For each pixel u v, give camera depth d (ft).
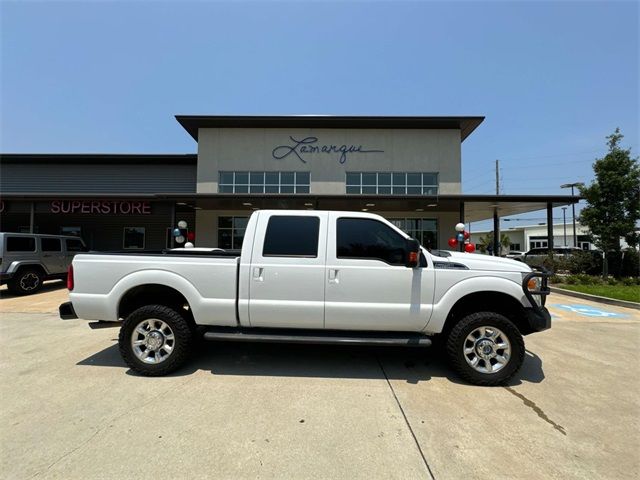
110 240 70.95
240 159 61.67
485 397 12.09
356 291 13.58
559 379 13.79
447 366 15.06
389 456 8.68
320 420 10.37
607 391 12.67
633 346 18.39
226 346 17.72
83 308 14.16
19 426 9.86
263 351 16.90
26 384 12.82
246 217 61.21
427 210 59.00
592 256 52.90
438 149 61.11
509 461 8.54
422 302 13.52
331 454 8.72
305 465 8.29
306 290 13.64
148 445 8.99
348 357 16.12
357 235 13.94
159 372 13.66
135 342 13.85
